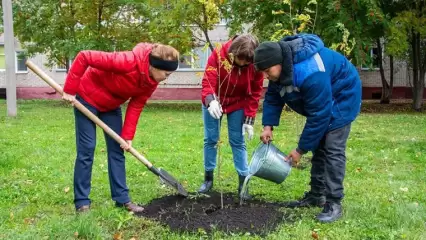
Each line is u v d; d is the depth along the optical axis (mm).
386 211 4836
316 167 5012
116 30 21109
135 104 4758
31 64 4359
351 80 4512
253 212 4645
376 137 11195
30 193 5559
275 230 4281
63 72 30453
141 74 4422
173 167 7352
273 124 4988
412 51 22062
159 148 9188
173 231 4227
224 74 5047
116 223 4375
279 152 4984
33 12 21422
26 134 10961
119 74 4422
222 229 4262
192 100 29547
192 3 17984
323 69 4262
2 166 6973
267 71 4270
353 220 4512
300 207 5008
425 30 18969
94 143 4699
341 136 4516
